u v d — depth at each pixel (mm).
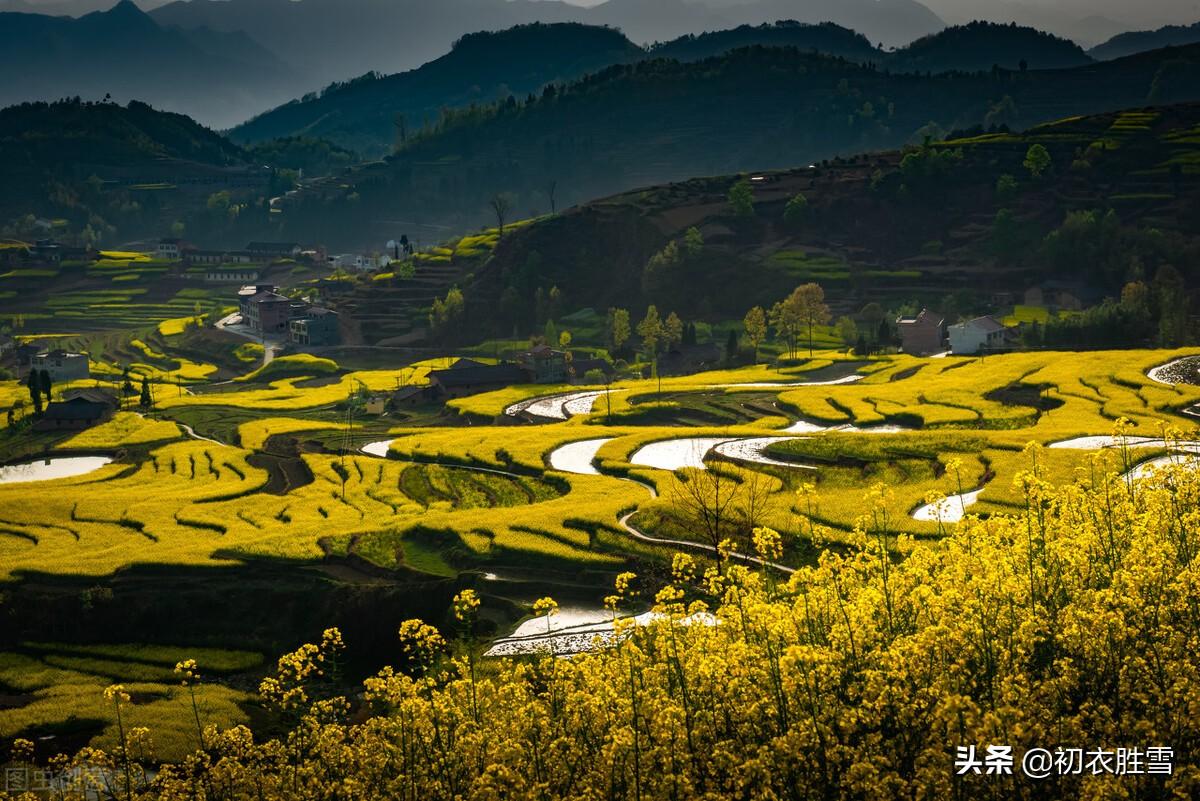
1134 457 100438
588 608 84938
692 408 171750
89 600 91750
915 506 94562
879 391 164125
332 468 143250
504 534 98562
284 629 88562
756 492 104688
